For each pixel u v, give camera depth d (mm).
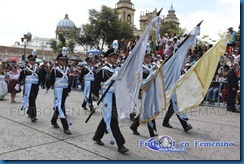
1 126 6828
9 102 11367
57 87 6477
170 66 6129
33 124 7160
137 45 5434
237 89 10945
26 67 7672
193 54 14945
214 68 6953
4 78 12148
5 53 55375
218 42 7043
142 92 6129
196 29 5973
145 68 6250
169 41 15867
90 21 51344
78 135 6223
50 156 4844
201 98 6859
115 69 5531
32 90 7578
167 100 5996
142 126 7426
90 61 10219
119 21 51906
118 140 5141
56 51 62281
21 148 5207
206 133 6895
